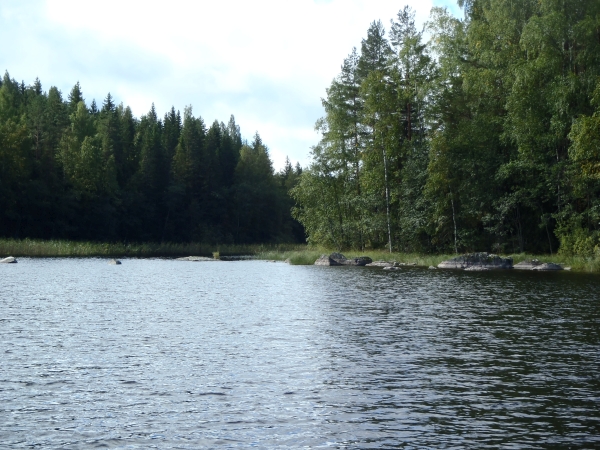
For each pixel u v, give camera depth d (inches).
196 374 483.8
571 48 1791.3
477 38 2021.4
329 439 341.4
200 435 347.6
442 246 2267.5
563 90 1696.6
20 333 667.4
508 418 375.9
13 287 1205.7
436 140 2089.1
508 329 687.7
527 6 1919.3
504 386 446.3
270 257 2709.2
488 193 2066.9
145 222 4239.7
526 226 2095.2
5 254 2731.3
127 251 3380.9
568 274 1536.7
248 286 1270.9
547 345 593.6
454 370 494.3
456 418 375.9
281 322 748.6
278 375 480.7
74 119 4274.1
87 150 3730.3
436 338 634.2
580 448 325.7
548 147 1867.6
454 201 2172.7
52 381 464.1
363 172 2445.9
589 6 1749.5
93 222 3801.7
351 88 2603.3
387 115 2333.9
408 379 467.2
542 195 1956.2
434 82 2178.9
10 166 3331.7
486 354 553.6
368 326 714.8
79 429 358.0
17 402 410.9
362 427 360.5
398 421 370.9
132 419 375.9
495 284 1253.7
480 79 1984.5
